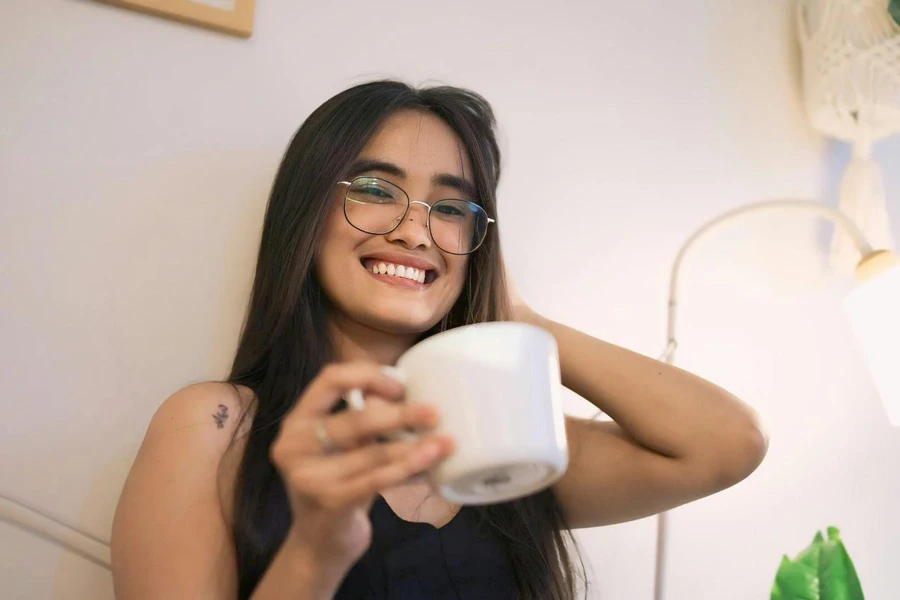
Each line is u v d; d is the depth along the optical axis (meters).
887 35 1.32
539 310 1.26
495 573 0.88
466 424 0.50
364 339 1.00
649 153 1.39
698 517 1.29
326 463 0.50
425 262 0.94
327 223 0.94
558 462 0.53
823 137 1.53
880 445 1.43
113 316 1.02
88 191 1.03
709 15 1.49
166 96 1.09
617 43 1.40
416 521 0.87
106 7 1.07
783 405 1.39
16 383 0.96
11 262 0.98
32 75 1.02
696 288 1.37
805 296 1.44
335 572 0.55
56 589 0.94
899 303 1.16
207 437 0.81
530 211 1.28
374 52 1.22
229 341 1.07
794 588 1.17
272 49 1.15
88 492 0.97
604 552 1.22
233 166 1.11
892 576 1.39
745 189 1.45
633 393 0.95
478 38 1.29
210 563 0.73
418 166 0.96
